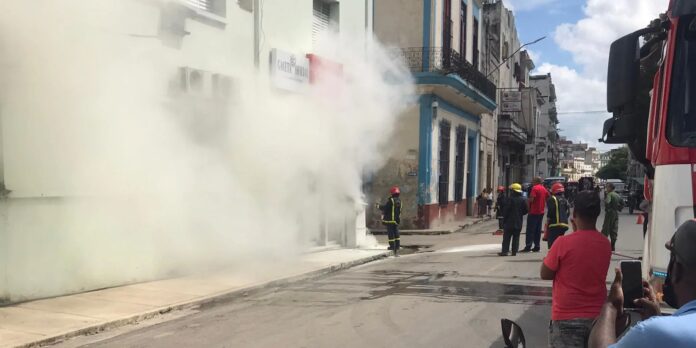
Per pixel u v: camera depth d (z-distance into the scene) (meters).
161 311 7.36
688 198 3.75
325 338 6.07
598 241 3.71
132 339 6.15
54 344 5.96
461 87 20.86
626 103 4.26
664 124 3.96
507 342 3.16
